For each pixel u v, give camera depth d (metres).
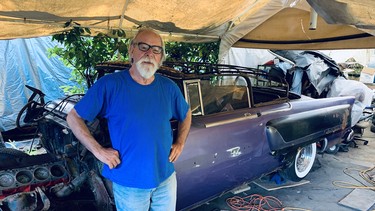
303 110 3.76
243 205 3.48
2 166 2.72
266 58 7.82
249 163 3.18
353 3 2.13
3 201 2.23
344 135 4.74
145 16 3.61
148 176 1.93
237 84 3.16
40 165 2.73
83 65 4.32
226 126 2.86
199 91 2.80
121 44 4.28
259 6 4.14
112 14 3.41
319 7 2.38
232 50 7.29
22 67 5.59
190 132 2.60
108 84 1.88
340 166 4.75
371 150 5.59
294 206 3.49
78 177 2.54
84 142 1.89
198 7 3.54
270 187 3.95
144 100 1.93
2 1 2.62
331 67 6.18
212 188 2.92
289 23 4.87
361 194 3.79
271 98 4.00
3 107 5.38
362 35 4.33
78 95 3.48
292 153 3.68
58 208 2.47
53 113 3.10
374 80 9.35
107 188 2.38
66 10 3.02
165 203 2.10
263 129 3.24
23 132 4.40
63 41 4.26
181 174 2.57
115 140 1.92
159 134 1.96
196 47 5.55
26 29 3.42
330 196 3.75
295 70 6.18
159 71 2.83
